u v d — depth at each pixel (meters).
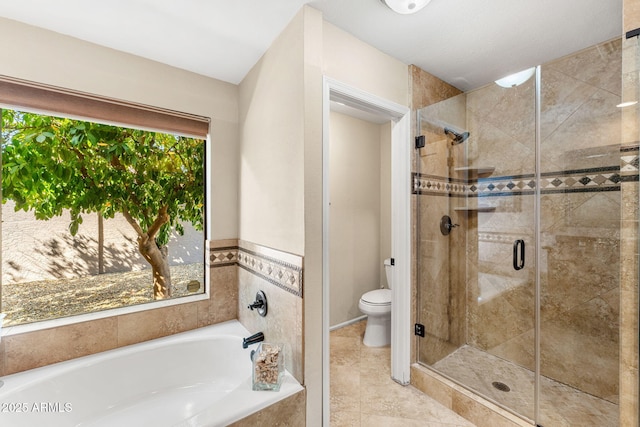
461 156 2.37
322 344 1.51
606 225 1.75
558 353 1.94
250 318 2.01
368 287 3.31
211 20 1.52
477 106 2.32
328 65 1.57
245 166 2.11
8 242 1.59
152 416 1.63
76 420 1.54
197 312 2.09
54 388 1.50
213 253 2.16
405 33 1.67
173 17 1.50
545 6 1.43
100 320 1.75
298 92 1.46
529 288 2.07
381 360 2.39
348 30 1.64
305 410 1.46
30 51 1.53
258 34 1.64
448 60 1.97
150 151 2.03
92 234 1.83
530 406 1.66
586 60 1.78
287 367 1.56
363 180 3.25
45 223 1.69
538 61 2.00
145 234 2.01
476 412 1.67
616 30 1.62
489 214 2.30
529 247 2.07
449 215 2.30
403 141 2.01
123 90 1.79
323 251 1.50
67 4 1.38
